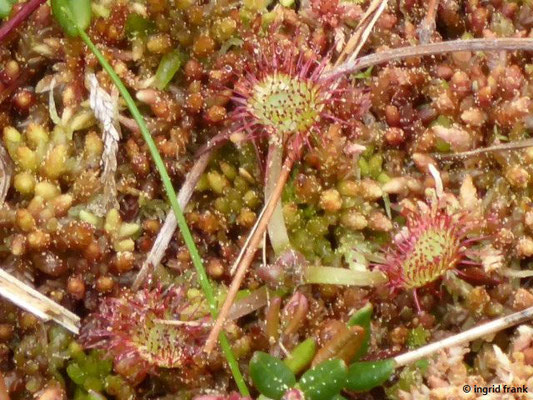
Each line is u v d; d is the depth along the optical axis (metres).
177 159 0.15
